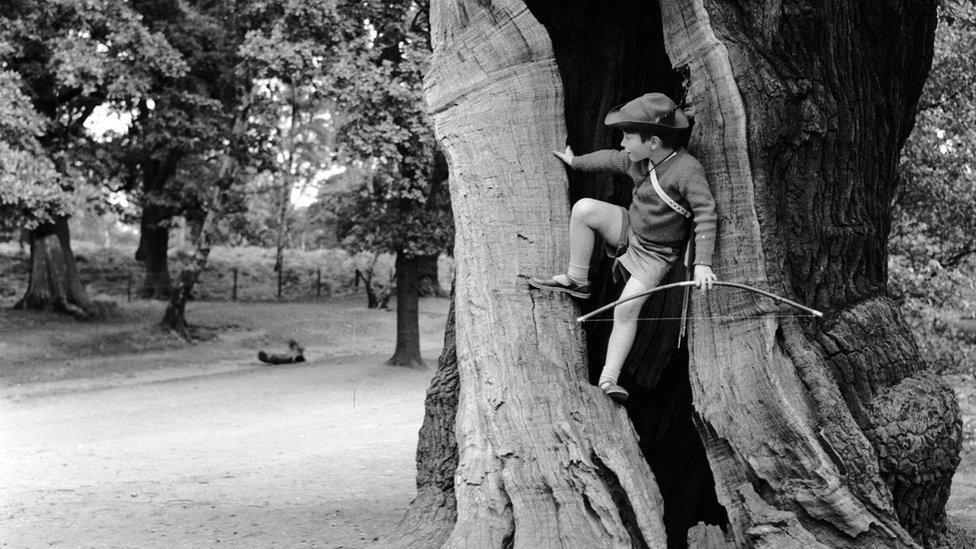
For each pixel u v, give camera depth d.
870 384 5.40
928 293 14.94
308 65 24.89
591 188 5.93
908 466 5.29
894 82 6.21
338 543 7.22
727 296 5.07
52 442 16.44
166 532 7.83
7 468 13.02
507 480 4.90
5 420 19.72
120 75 28.77
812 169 5.35
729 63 5.02
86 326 33.91
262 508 9.14
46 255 35.38
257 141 34.81
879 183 6.07
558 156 5.48
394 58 25.27
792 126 5.21
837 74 5.50
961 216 15.16
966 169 15.06
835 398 5.07
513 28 5.51
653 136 4.97
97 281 46.31
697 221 4.85
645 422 5.93
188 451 14.77
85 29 29.23
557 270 5.36
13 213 28.42
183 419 19.36
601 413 5.07
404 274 27.28
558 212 5.43
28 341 30.70
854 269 5.62
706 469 6.02
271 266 52.56
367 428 17.22
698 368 5.12
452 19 5.59
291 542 7.30
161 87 33.34
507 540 4.82
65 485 11.23
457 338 5.39
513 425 5.02
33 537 7.70
